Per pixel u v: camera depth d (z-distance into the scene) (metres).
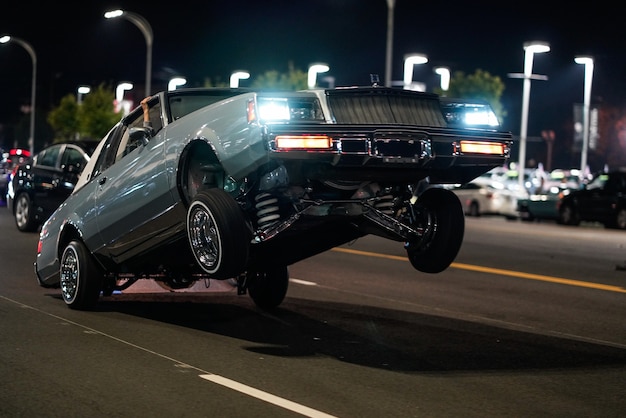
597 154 59.12
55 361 7.56
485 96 54.47
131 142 9.48
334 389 6.92
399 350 8.52
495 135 8.29
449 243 8.82
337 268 15.05
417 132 7.71
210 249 7.91
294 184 7.98
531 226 29.39
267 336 9.02
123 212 9.14
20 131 91.56
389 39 31.67
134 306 10.60
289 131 7.31
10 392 6.57
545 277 14.70
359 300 11.72
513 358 8.32
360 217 8.49
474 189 35.72
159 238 8.96
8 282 12.18
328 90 7.67
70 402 6.34
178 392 6.67
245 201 8.30
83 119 61.00
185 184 8.35
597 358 8.45
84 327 9.12
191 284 10.22
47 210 18.83
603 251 20.08
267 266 9.39
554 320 10.60
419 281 13.73
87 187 9.91
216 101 9.18
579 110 42.69
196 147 8.27
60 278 10.41
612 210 29.58
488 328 9.91
